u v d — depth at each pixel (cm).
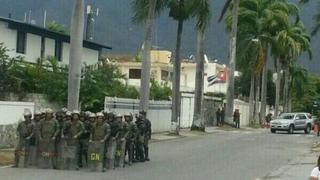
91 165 1919
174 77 4078
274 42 6825
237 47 6438
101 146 1919
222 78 9331
